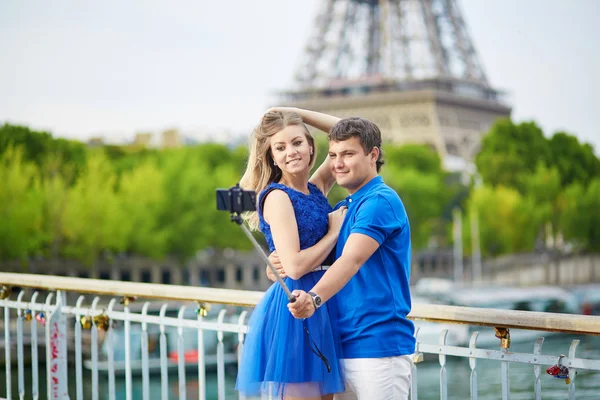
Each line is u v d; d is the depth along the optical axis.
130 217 63.47
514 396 20.72
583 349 40.66
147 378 6.12
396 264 4.26
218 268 91.25
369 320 4.20
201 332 5.77
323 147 53.00
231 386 29.48
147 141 101.19
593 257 99.56
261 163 4.65
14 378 25.48
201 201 66.69
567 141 101.38
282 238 4.25
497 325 4.48
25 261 57.88
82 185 61.53
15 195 56.03
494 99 109.12
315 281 4.39
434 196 85.88
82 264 67.06
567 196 93.69
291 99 106.00
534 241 89.19
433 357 33.62
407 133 95.00
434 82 103.50
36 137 62.16
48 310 6.75
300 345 4.27
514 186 93.00
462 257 100.06
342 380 4.28
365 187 4.34
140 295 6.08
